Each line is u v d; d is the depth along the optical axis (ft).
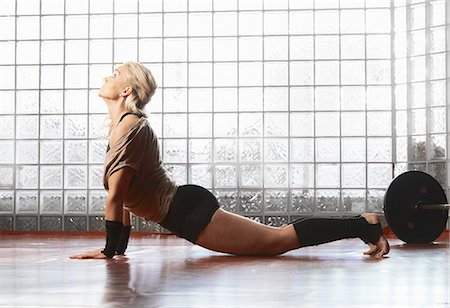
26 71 26.40
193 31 25.90
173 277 7.80
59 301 5.76
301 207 25.39
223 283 7.14
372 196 25.16
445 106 23.95
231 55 25.76
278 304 5.57
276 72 25.63
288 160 25.45
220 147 25.67
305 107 25.49
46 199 26.13
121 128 11.03
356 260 10.48
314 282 7.26
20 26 26.48
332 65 25.44
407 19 24.77
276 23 25.66
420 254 12.01
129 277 7.80
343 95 25.38
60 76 26.30
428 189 15.69
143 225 25.39
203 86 25.82
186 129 25.79
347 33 25.39
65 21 26.35
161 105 25.88
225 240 10.94
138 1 26.11
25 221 26.17
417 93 24.54
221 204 25.61
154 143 11.17
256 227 10.96
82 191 26.04
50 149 26.20
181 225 11.01
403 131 24.85
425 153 24.35
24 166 26.21
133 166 10.87
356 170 25.23
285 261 10.25
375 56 25.26
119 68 11.49
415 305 5.55
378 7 25.22
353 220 11.18
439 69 24.12
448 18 23.90
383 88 25.20
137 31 26.11
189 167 25.76
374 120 25.20
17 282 7.28
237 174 25.59
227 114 25.68
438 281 7.39
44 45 26.37
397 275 8.07
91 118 26.17
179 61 25.93
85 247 15.34
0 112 26.40
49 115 26.27
